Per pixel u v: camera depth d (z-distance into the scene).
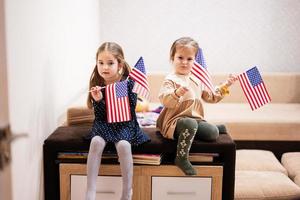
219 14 4.47
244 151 3.36
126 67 2.45
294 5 4.45
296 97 4.35
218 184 2.38
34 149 2.30
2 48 1.85
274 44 4.50
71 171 2.38
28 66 2.18
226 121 3.61
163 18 4.48
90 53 4.02
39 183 2.41
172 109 2.41
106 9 4.48
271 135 3.62
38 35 2.35
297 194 2.65
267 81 4.34
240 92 4.33
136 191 2.39
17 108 2.02
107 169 2.38
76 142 2.39
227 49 4.51
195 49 2.42
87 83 3.89
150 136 2.48
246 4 4.45
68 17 3.10
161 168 2.37
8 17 1.88
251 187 2.67
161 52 4.53
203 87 2.56
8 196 1.90
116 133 2.30
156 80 4.27
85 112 2.71
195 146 2.37
